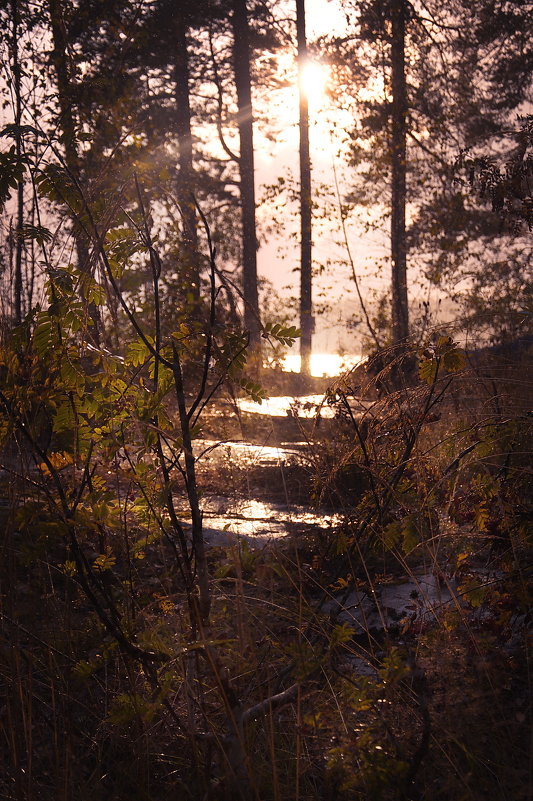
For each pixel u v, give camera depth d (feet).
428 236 56.90
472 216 53.78
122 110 26.48
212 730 8.90
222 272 9.72
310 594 13.25
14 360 9.57
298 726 8.43
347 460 12.81
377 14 58.65
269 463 22.09
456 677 9.34
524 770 8.40
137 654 9.00
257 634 10.05
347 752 7.84
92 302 9.62
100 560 9.96
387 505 11.43
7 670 10.05
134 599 10.25
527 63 62.64
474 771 8.21
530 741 8.68
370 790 7.52
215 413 22.29
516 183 20.24
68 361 9.36
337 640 8.62
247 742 8.69
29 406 9.57
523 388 14.97
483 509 11.55
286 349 9.39
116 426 9.66
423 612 12.07
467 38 62.80
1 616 9.57
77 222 9.67
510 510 11.50
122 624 9.59
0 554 9.80
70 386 9.42
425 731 8.10
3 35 17.80
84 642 10.21
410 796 8.30
